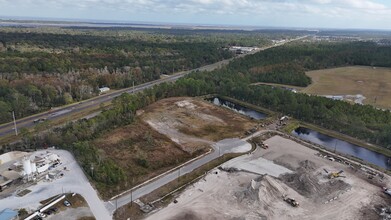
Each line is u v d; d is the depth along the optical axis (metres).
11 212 54.16
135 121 107.44
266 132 103.25
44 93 123.94
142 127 102.62
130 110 112.88
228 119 115.12
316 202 63.28
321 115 114.00
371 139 97.88
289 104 124.88
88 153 77.44
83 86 136.88
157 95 137.62
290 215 58.66
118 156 81.25
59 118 108.38
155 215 57.84
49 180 67.06
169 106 127.12
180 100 136.50
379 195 66.69
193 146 89.50
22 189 63.41
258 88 144.00
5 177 65.56
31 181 66.38
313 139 103.00
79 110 119.12
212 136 98.19
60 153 80.25
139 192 65.00
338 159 84.06
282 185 67.69
